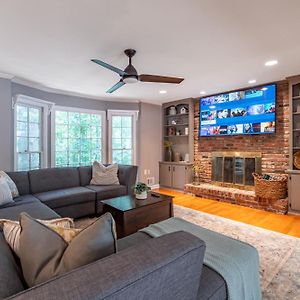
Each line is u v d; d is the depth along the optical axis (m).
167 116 6.16
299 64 3.15
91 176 4.23
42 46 2.57
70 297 0.54
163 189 5.83
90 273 0.63
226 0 1.77
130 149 5.78
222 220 3.40
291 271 2.03
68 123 4.98
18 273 0.95
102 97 5.35
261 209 3.95
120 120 5.71
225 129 4.72
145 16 1.98
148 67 3.25
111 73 3.53
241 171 4.61
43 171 3.65
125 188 4.06
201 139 5.39
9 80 3.59
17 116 3.93
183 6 1.84
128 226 2.57
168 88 4.46
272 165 4.21
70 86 4.33
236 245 1.61
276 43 2.50
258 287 1.51
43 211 2.35
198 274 0.90
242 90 4.45
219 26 2.15
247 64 3.14
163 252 0.76
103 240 0.86
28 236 0.95
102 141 5.50
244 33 2.28
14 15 1.96
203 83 4.09
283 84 4.05
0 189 2.62
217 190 4.56
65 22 2.08
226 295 1.22
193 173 5.49
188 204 4.32
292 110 3.78
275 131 4.03
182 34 2.30
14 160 3.83
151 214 2.83
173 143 6.10
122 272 0.64
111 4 1.82
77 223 3.34
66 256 0.83
